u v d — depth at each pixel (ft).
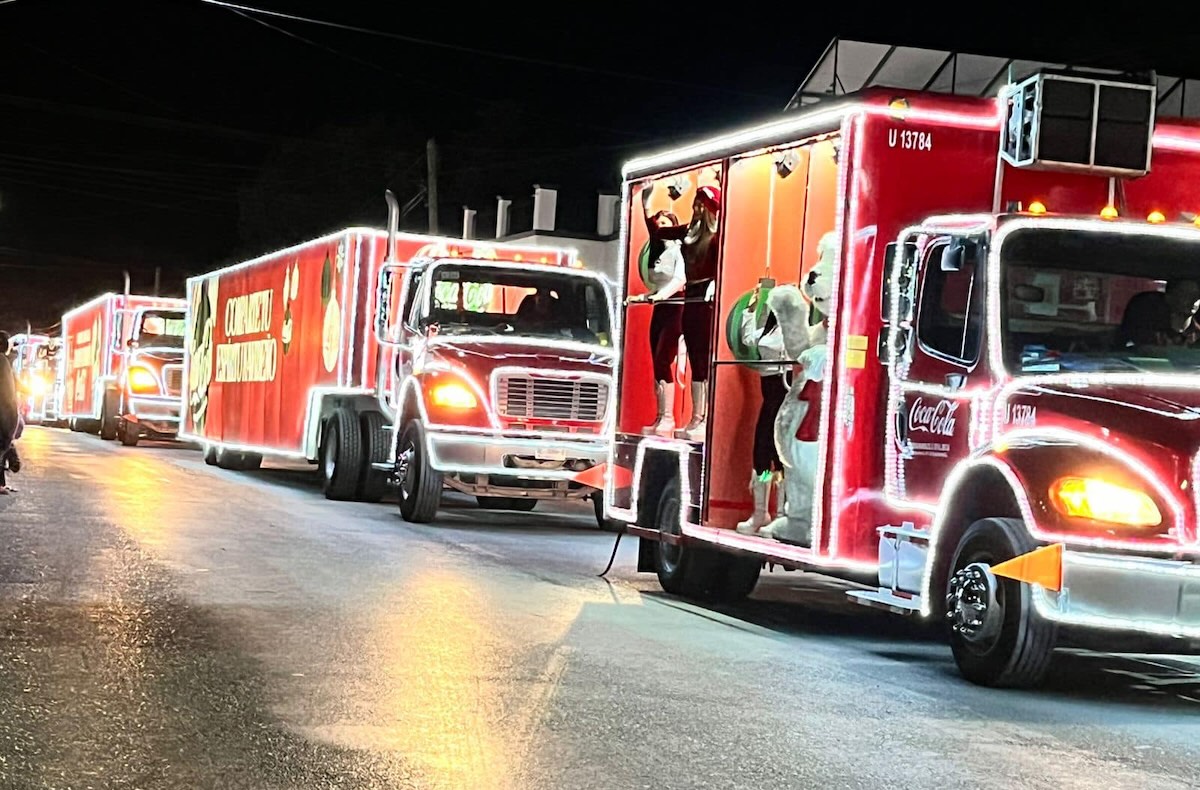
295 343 68.80
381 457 61.21
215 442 82.64
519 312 56.65
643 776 20.08
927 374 29.32
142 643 27.84
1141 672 31.24
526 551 46.96
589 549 49.03
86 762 19.90
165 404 103.30
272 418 72.02
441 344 53.57
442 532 51.55
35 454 87.35
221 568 38.52
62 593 33.19
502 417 52.85
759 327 33.65
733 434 34.76
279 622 30.68
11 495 56.75
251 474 80.18
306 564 40.09
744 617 35.76
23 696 23.36
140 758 20.17
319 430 65.21
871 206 30.30
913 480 29.55
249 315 77.41
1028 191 30.71
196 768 19.76
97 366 122.11
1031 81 29.27
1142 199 31.19
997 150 30.78
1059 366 27.66
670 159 38.42
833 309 30.53
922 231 28.78
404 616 32.09
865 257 30.40
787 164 33.19
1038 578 25.09
